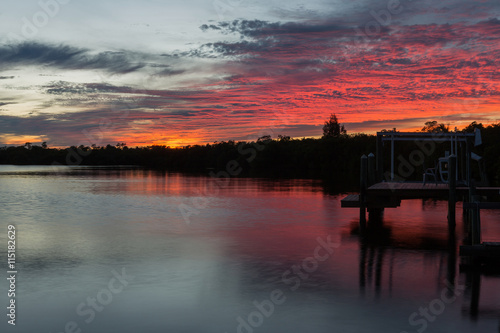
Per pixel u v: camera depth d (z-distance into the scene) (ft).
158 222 62.95
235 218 66.64
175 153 370.53
